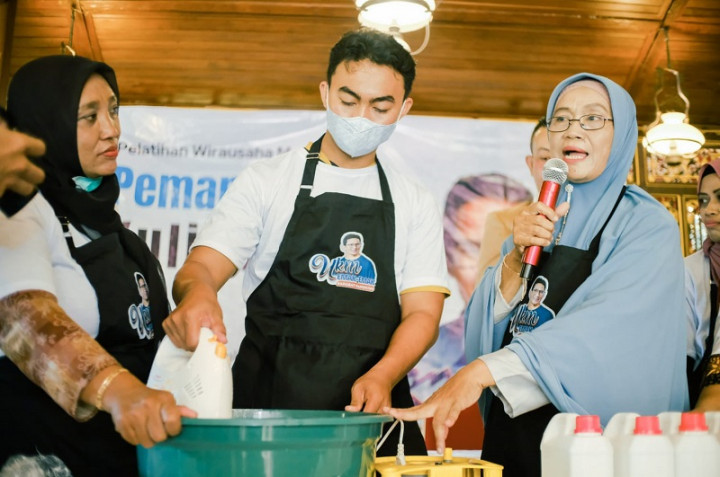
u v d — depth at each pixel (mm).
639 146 5133
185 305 1343
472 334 2102
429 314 1876
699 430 1263
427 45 4961
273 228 1875
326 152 1961
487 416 1922
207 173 4730
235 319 4387
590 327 1614
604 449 1189
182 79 5223
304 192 1876
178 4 4617
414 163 4805
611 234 1799
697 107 5418
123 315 1531
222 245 1813
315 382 1725
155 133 4742
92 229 1575
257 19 4719
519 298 1914
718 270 2387
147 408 1056
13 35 4789
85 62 1599
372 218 1860
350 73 1823
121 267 1559
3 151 1002
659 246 1721
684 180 5090
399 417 1411
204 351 1212
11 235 1262
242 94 5363
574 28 4832
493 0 4609
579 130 1881
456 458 1386
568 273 1796
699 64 5109
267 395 1754
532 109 5449
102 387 1114
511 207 4762
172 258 4613
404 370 1730
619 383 1612
